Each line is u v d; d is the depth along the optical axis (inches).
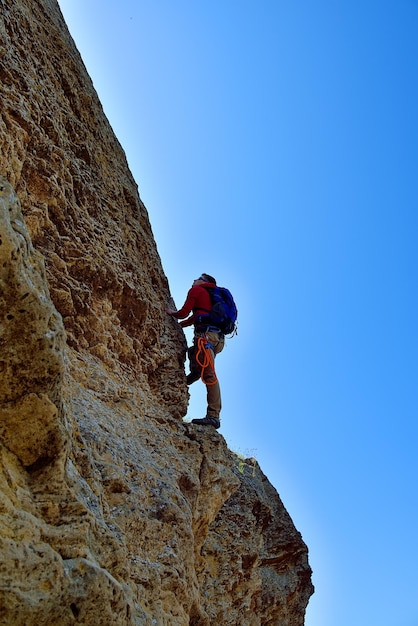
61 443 170.1
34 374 164.6
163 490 249.0
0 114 237.0
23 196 259.9
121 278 305.6
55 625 151.8
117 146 372.5
